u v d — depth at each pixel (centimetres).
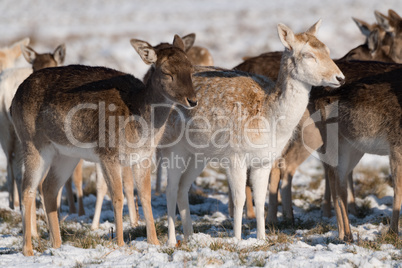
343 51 10388
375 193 3594
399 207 2469
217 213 3209
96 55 10169
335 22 13750
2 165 5122
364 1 17400
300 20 14688
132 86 2395
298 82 2294
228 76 2486
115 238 2442
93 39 12619
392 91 2475
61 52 3797
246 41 11750
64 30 14288
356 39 11394
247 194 3122
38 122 2397
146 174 2384
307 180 4103
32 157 2412
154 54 2248
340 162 2556
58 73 2461
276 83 2366
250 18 15788
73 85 2386
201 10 18275
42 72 2491
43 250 2380
